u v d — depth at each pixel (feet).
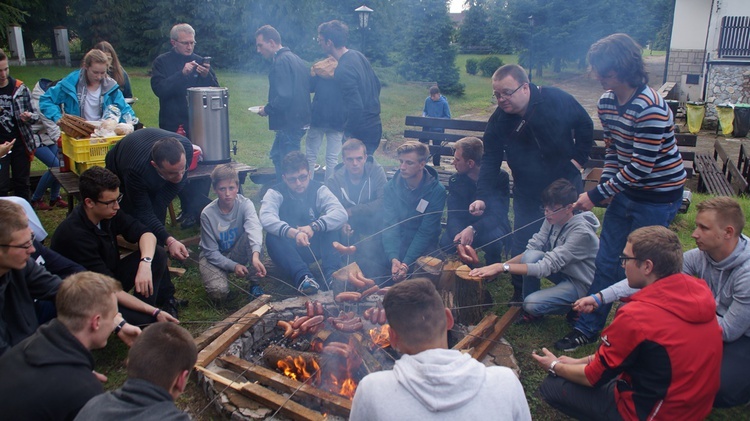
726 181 29.50
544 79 93.40
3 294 9.59
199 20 85.05
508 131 14.02
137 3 86.58
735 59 52.13
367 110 20.17
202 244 14.67
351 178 16.84
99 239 12.35
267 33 19.97
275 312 13.01
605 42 11.07
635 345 8.64
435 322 6.63
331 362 11.05
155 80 20.26
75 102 19.22
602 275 12.35
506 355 12.03
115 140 16.96
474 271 12.35
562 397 10.00
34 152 20.11
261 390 10.30
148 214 14.17
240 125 41.57
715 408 10.80
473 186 16.35
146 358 6.60
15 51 78.74
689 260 11.33
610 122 11.88
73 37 93.56
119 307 11.27
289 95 20.03
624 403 9.05
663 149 11.39
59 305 7.65
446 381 6.06
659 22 95.86
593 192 11.98
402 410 6.05
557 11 87.71
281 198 15.57
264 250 17.97
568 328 13.65
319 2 85.92
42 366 7.25
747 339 10.43
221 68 86.53
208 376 10.73
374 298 13.39
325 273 15.43
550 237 13.37
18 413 7.04
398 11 85.97
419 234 14.97
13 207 9.14
